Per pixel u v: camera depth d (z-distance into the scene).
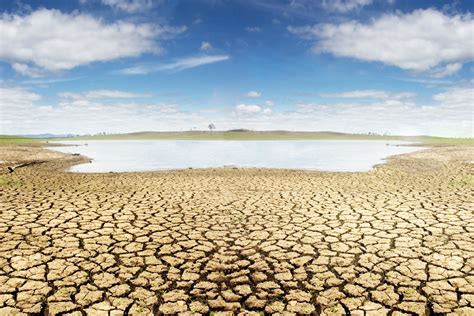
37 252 5.21
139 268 4.68
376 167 18.12
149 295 3.97
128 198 9.17
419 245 5.50
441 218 7.03
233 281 4.33
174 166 19.84
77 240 5.74
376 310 3.67
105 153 32.62
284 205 8.38
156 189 10.77
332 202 8.70
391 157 25.50
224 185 11.72
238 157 27.84
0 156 23.48
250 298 3.92
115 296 3.94
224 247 5.48
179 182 12.45
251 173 15.65
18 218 6.98
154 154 31.59
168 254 5.18
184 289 4.12
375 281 4.30
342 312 3.63
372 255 5.12
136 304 3.78
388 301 3.83
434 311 3.62
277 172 16.11
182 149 41.22
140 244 5.59
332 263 4.86
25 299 3.85
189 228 6.45
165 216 7.29
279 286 4.20
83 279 4.35
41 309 3.66
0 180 12.25
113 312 3.62
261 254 5.20
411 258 5.00
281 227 6.53
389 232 6.17
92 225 6.57
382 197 9.30
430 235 5.98
